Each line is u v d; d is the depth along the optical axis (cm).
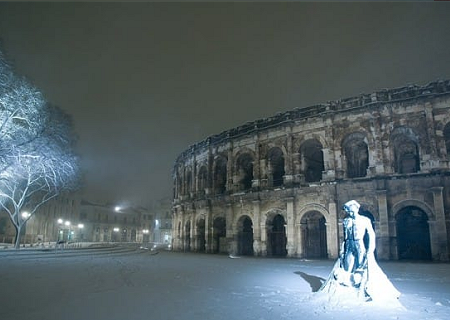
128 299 1355
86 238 11650
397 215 3594
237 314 1122
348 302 1269
